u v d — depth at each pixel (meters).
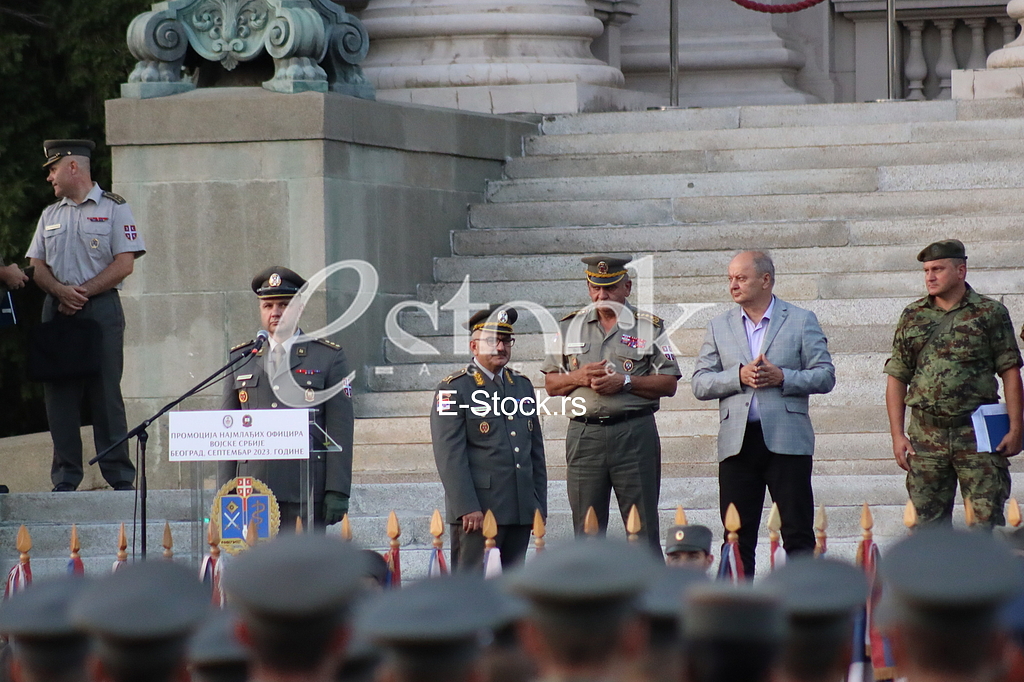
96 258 36.66
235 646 6.68
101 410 36.69
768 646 6.48
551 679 6.01
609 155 49.75
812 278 41.81
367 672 6.63
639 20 66.69
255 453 25.19
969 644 5.77
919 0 66.06
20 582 24.48
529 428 27.72
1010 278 40.62
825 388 27.81
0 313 36.91
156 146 43.19
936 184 45.88
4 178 59.81
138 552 31.14
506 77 54.59
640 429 28.42
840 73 67.88
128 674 6.12
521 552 27.55
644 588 6.07
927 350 28.58
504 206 48.06
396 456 38.28
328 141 42.06
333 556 6.16
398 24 55.91
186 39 44.06
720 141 49.72
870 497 33.47
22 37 59.81
